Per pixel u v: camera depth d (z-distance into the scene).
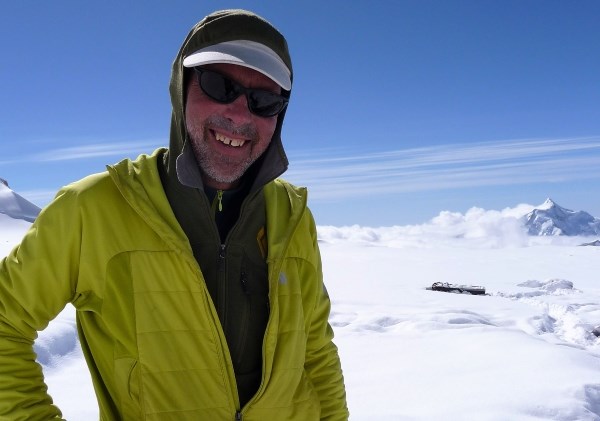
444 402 2.38
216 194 0.94
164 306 0.85
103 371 0.87
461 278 9.64
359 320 4.38
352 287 7.22
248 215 0.94
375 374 2.85
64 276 0.86
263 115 0.88
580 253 17.69
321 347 1.09
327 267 11.35
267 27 0.88
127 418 0.85
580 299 6.54
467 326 4.09
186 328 0.86
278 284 0.96
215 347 0.87
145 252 0.86
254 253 0.95
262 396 0.91
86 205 0.86
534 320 4.68
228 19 0.86
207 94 0.85
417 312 4.79
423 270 11.20
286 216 1.01
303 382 1.02
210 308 0.86
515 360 3.01
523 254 17.58
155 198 0.88
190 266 0.86
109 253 0.86
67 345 2.86
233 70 0.87
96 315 0.87
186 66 0.87
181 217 0.90
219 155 0.87
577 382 2.54
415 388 2.59
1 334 0.82
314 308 1.06
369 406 2.35
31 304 0.84
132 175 0.90
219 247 0.91
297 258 1.02
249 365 0.93
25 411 0.80
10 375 0.81
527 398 2.38
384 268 11.45
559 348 3.25
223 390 0.87
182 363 0.85
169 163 0.92
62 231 0.85
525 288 7.88
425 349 3.37
